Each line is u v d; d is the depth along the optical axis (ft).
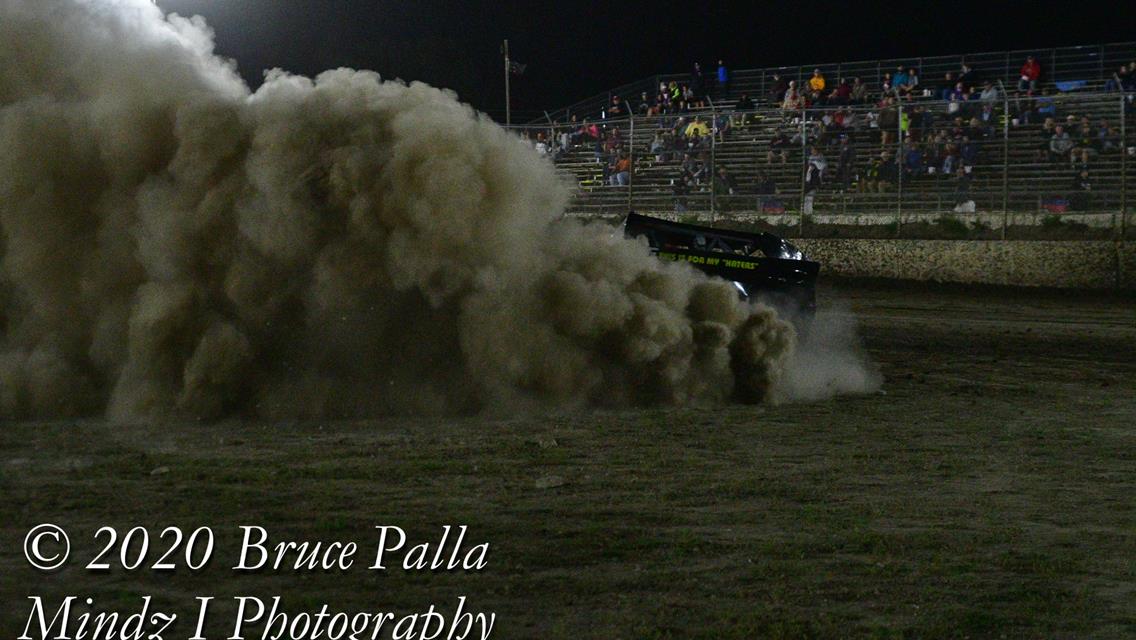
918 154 126.62
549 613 23.47
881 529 29.94
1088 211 117.80
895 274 123.44
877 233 127.13
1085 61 145.18
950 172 125.08
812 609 23.80
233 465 35.88
